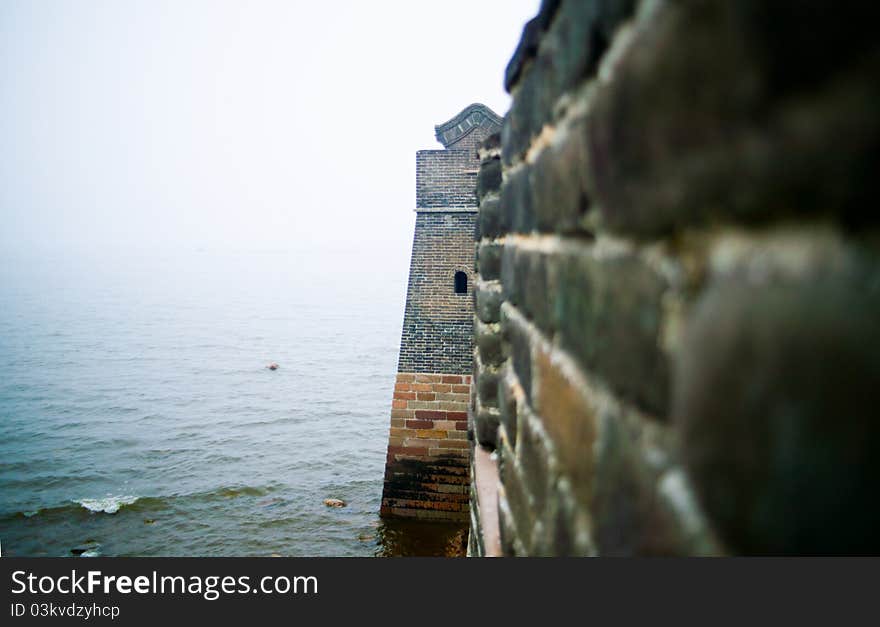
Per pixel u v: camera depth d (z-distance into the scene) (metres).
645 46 0.82
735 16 0.61
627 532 1.00
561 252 1.46
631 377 1.00
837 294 0.53
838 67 0.50
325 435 33.34
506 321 2.44
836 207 0.52
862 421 0.51
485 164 3.75
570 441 1.39
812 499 0.56
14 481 26.52
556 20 1.41
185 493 25.08
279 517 22.53
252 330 72.50
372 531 19.56
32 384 45.03
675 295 0.83
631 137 0.90
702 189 0.71
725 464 0.69
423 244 17.64
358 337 68.88
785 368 0.58
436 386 17.33
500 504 2.48
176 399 41.03
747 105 0.60
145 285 131.50
